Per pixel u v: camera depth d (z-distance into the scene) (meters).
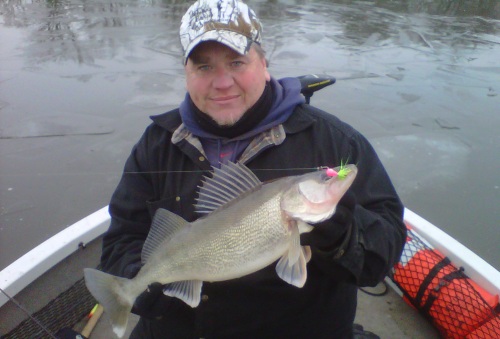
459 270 1.32
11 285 1.18
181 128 0.89
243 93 0.82
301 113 0.87
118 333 0.81
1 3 7.67
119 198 0.96
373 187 0.83
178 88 4.37
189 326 0.92
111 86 4.38
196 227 0.78
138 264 0.87
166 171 0.91
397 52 5.72
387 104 4.21
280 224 0.71
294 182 0.70
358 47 5.83
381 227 0.77
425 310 1.30
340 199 0.69
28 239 2.37
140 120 3.69
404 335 1.31
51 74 4.64
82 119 3.67
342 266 0.73
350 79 4.77
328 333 0.89
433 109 4.12
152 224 0.85
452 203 2.79
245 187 0.78
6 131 3.44
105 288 0.81
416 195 2.88
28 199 2.66
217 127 0.84
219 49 0.79
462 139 3.60
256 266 0.74
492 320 1.19
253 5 7.80
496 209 2.74
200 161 0.87
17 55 5.19
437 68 5.21
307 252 0.73
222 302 0.86
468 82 4.84
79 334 1.21
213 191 0.81
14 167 2.98
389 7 8.13
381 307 1.40
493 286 1.24
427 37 6.37
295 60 5.25
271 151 0.85
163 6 7.71
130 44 5.65
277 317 0.86
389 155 3.34
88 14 7.05
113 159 3.11
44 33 6.02
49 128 3.50
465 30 6.83
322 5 8.05
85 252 1.37
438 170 3.16
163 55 5.30
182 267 0.79
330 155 0.83
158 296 0.86
